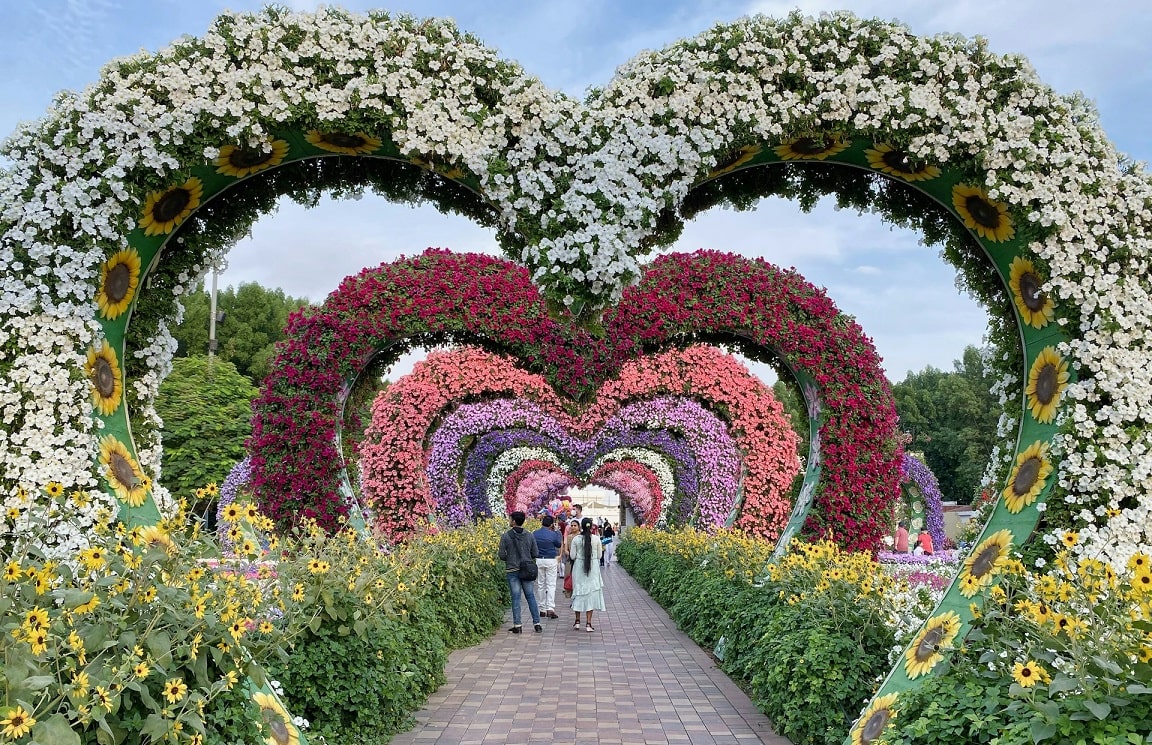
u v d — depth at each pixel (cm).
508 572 955
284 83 425
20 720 203
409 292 723
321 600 429
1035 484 427
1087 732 259
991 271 483
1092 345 412
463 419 1398
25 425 399
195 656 285
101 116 411
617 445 1551
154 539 325
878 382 708
